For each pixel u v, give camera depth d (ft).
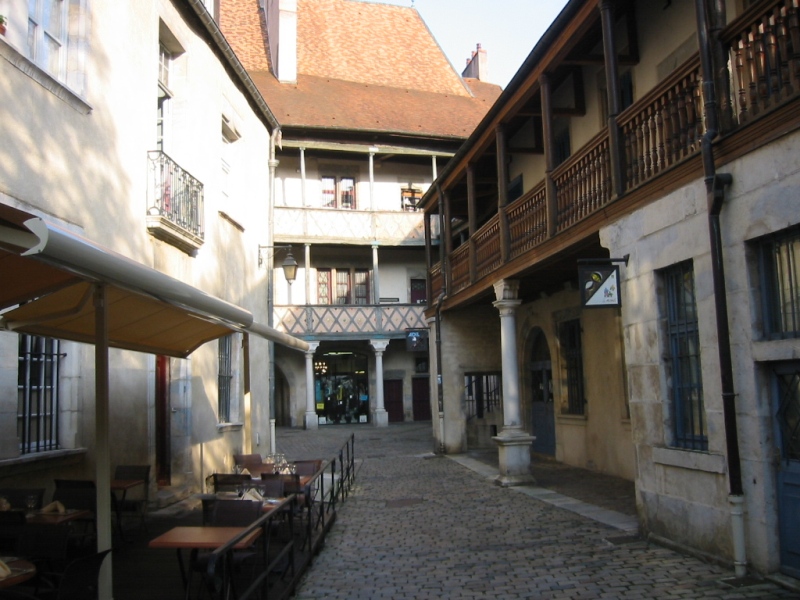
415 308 93.91
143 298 17.78
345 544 26.55
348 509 34.35
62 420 25.36
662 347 23.49
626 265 25.38
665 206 22.93
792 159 17.52
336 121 89.35
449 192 54.44
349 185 94.17
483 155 49.90
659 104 23.57
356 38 111.14
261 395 51.75
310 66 104.27
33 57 24.18
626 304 25.45
